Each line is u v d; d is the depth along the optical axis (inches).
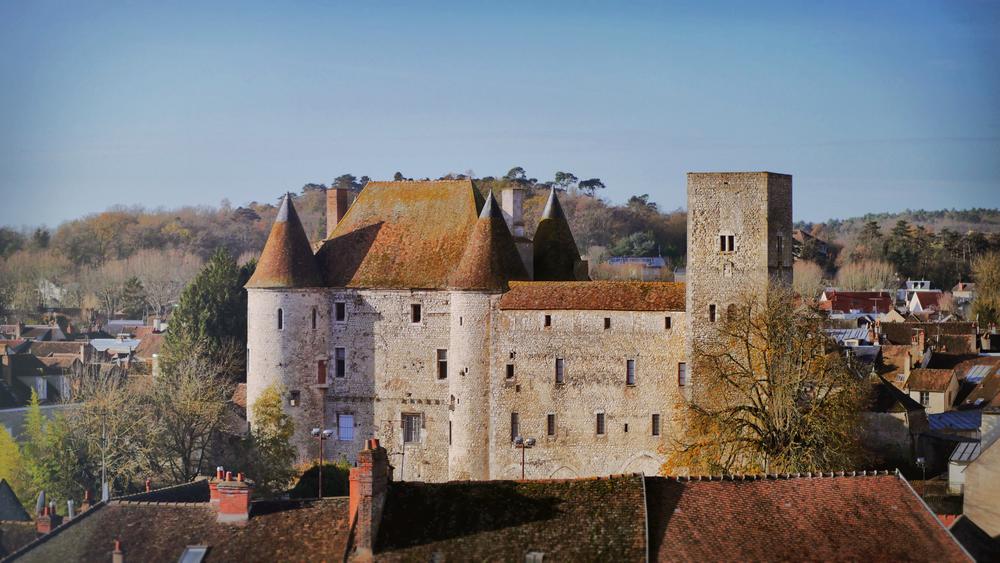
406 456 4419.3
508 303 4197.8
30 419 4650.6
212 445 4498.0
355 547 2337.6
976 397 5290.4
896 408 4296.3
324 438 4229.8
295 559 2383.1
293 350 4446.4
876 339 6378.0
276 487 4148.6
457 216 4542.3
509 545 2305.6
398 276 4446.4
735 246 4020.7
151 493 3176.7
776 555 2274.9
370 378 4461.1
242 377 6136.8
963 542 2576.3
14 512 3444.9
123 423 4414.4
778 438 3489.2
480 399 4220.0
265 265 4466.0
